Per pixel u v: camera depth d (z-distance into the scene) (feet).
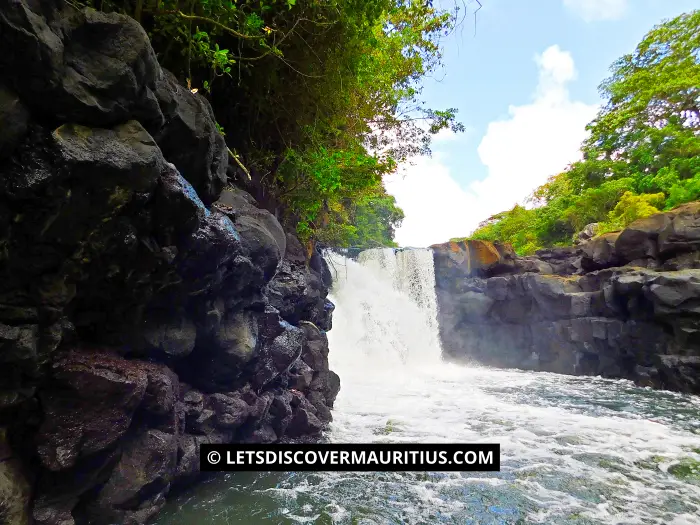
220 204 17.40
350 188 30.73
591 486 19.10
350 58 23.26
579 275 56.59
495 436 26.04
